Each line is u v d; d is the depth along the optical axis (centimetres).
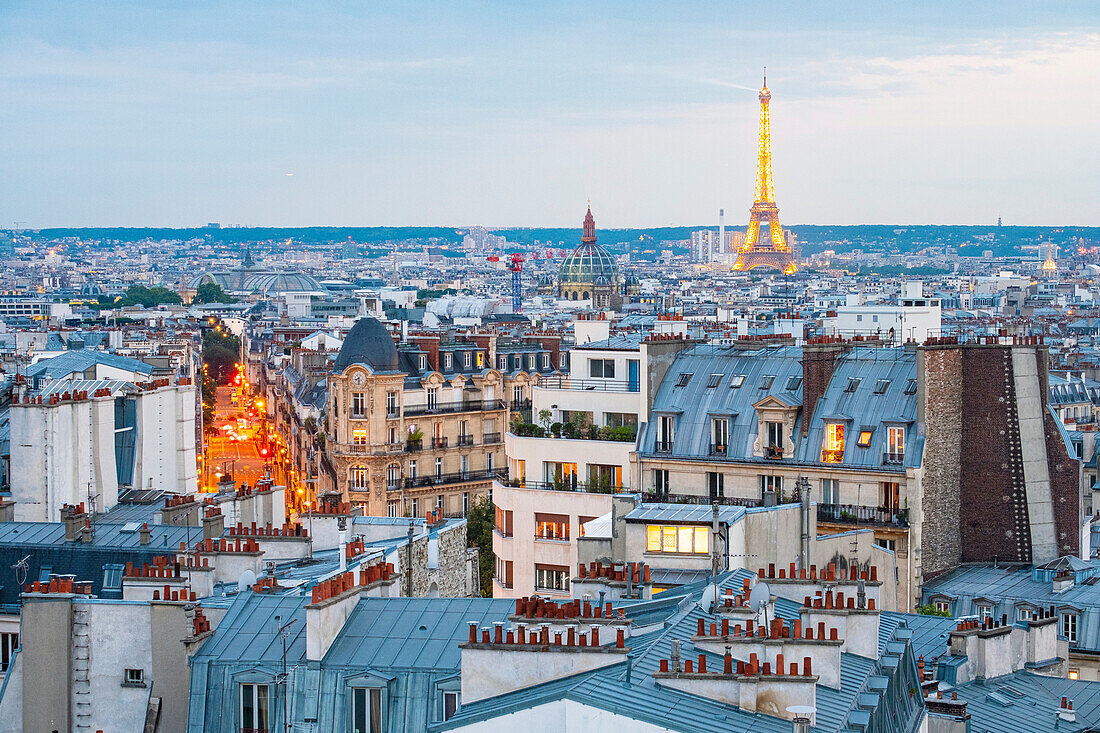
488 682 11269
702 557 16038
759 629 11244
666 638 11406
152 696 13100
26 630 13450
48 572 18175
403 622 12862
